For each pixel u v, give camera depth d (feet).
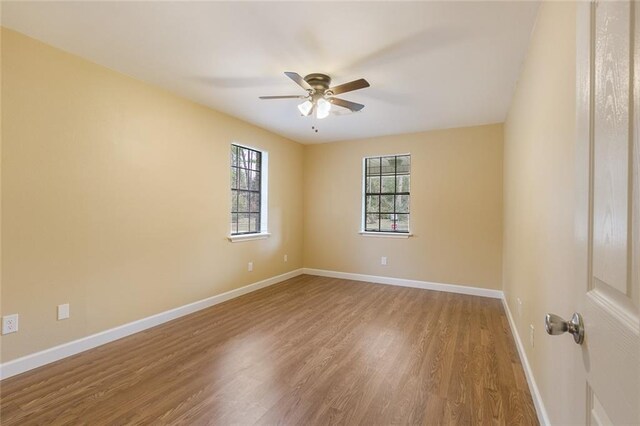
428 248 15.51
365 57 8.33
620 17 1.86
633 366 1.69
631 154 1.73
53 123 7.95
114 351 8.59
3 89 7.12
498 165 14.06
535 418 5.94
